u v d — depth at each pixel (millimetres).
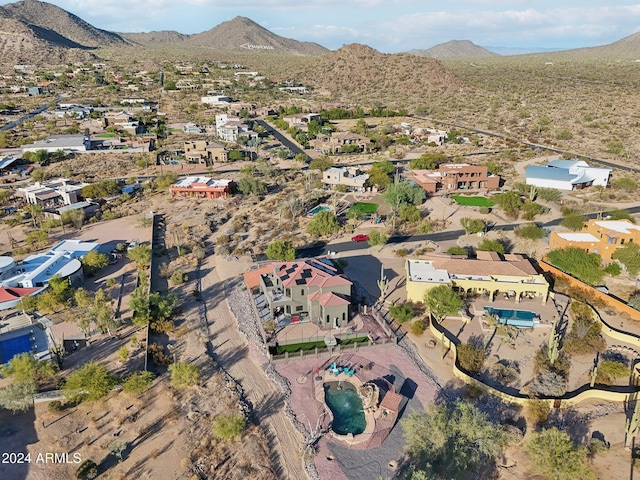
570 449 46312
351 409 56250
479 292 80000
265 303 77688
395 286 84750
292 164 171875
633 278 85250
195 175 157000
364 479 46688
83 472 46219
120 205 129500
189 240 105250
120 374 61156
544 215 120250
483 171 141500
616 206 126375
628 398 56469
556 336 63000
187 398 57594
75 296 77250
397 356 65750
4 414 54656
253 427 53188
